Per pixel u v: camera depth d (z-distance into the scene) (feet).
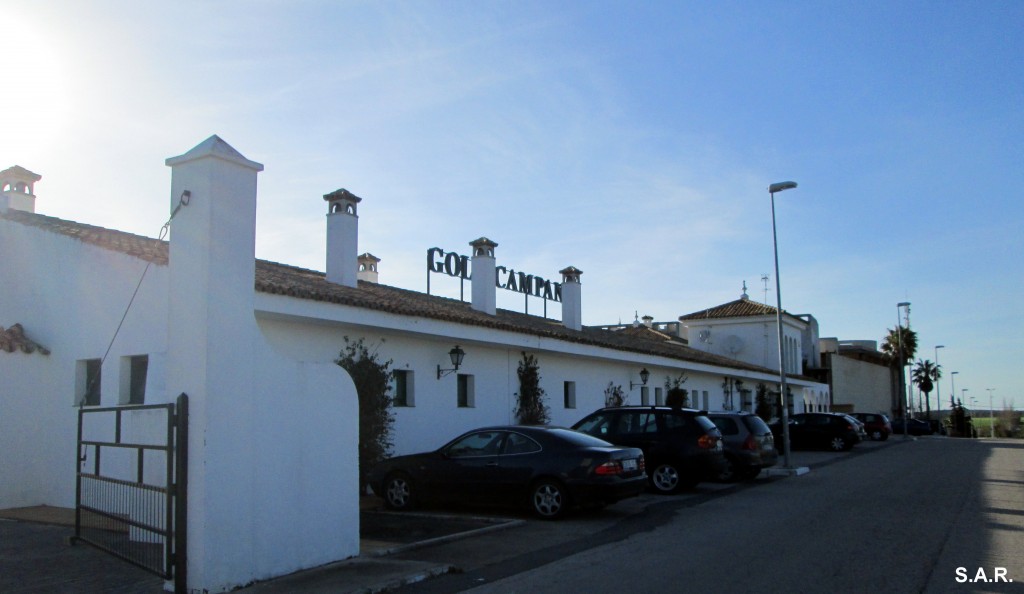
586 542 34.35
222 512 25.46
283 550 27.55
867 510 43.68
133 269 41.57
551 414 73.00
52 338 45.52
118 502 29.48
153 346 39.78
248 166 27.37
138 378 41.32
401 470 44.45
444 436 58.59
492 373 65.05
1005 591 24.84
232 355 26.32
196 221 26.32
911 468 75.10
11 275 48.47
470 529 37.52
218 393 25.70
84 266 44.27
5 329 46.57
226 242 26.48
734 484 59.36
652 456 52.47
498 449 42.55
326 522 29.45
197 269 26.05
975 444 131.85
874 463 83.10
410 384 56.13
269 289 42.06
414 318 52.60
